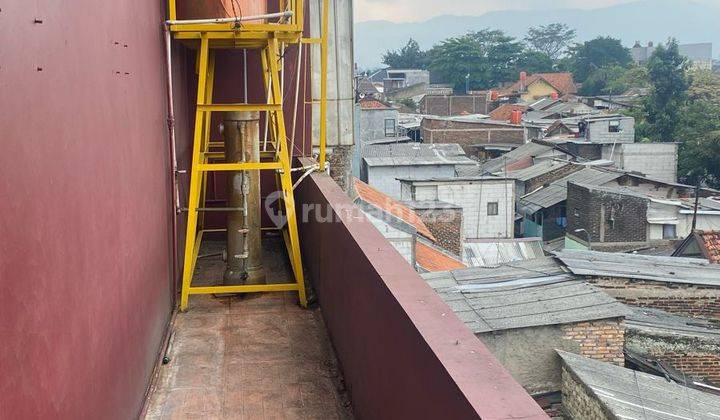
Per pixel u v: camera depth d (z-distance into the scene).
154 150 4.31
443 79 81.50
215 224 7.06
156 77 4.47
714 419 6.32
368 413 3.15
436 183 23.72
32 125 1.85
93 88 2.63
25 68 1.79
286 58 7.21
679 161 33.06
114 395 2.91
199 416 3.65
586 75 78.12
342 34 8.78
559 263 10.67
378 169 28.17
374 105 45.66
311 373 4.16
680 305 10.27
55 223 2.06
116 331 2.97
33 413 1.81
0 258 1.58
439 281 9.94
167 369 4.21
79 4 2.42
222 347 4.54
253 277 5.51
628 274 10.21
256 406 3.76
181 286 5.56
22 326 1.73
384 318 2.73
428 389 2.03
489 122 39.22
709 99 38.34
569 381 7.34
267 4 6.93
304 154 7.36
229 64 6.81
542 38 117.50
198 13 4.93
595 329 7.89
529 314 8.12
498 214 23.97
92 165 2.59
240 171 5.33
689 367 8.57
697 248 16.09
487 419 1.55
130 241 3.37
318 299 5.23
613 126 37.19
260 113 6.95
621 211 22.16
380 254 3.21
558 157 31.89
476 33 91.56
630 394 6.70
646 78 48.03
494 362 1.89
